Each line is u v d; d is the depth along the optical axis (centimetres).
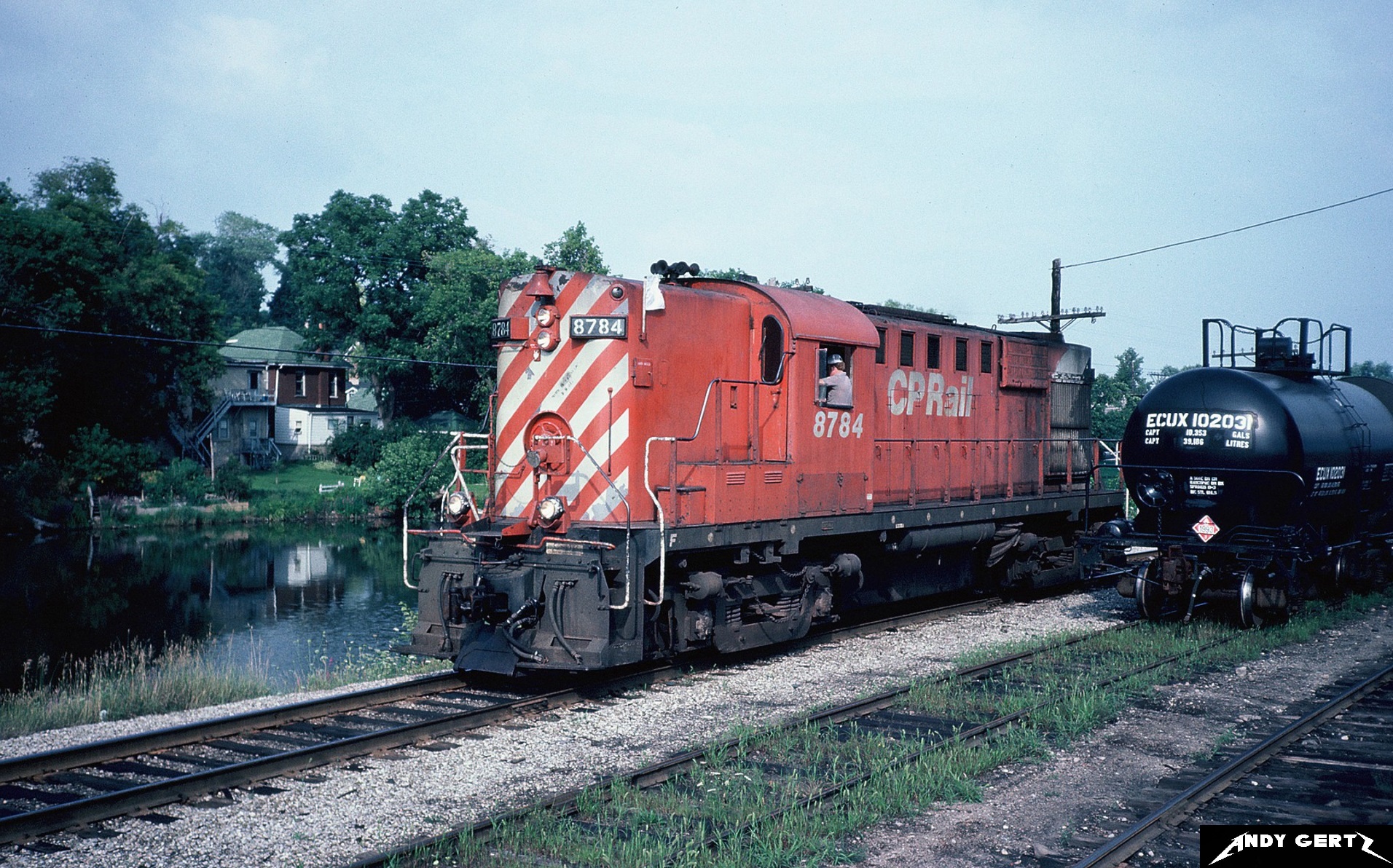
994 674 1200
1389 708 1067
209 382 7425
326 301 7100
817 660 1288
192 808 739
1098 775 847
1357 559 1766
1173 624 1530
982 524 1641
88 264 5425
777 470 1246
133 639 2416
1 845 659
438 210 7269
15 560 3956
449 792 777
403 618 2734
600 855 647
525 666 1034
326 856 654
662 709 1038
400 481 5512
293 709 982
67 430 5778
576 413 1127
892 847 686
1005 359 1738
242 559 4034
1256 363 1592
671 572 1140
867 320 1406
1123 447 1602
